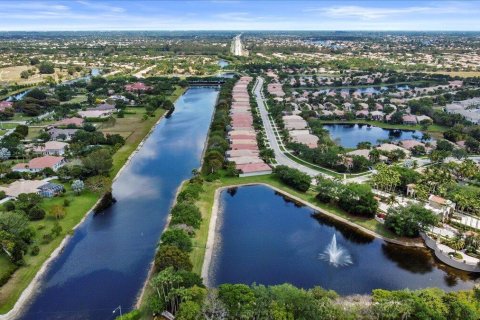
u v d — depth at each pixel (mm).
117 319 109250
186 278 116375
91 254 147000
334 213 180625
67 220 169125
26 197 174625
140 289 127625
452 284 132625
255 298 108188
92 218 174625
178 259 127812
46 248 148375
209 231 161625
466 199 173375
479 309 107938
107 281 131625
